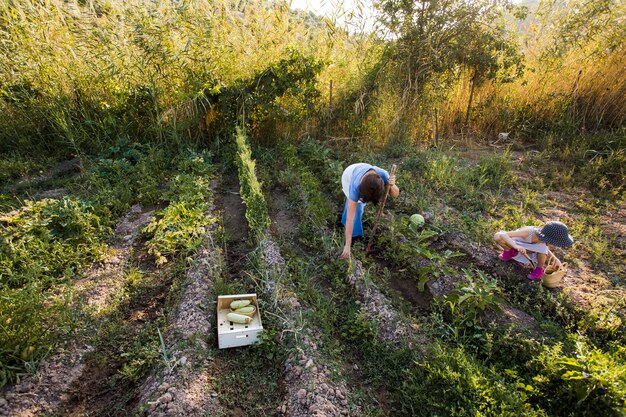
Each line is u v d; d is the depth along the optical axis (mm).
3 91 7145
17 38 7211
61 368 3258
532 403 3045
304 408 2980
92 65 7586
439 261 4348
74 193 6121
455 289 4074
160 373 3184
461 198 6152
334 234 4883
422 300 4285
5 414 2834
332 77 8688
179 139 7402
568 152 7242
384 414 3086
